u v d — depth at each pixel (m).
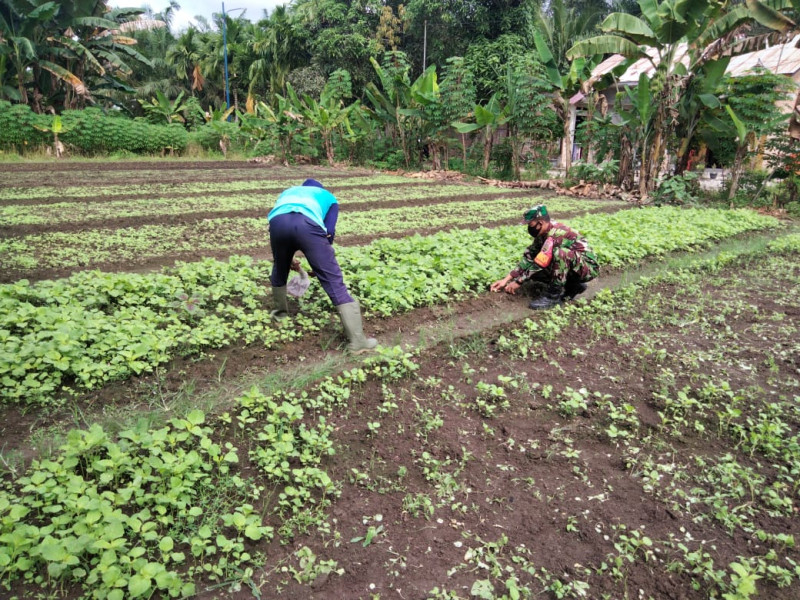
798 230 11.88
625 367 4.94
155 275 6.28
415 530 3.00
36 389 3.90
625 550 2.89
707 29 13.60
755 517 3.16
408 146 23.03
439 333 5.58
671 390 4.52
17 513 2.68
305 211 4.80
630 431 3.96
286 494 3.11
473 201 14.51
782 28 12.37
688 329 5.88
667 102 14.64
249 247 8.69
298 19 31.91
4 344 4.25
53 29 24.77
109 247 8.35
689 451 3.74
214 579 2.63
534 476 3.46
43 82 25.95
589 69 17.44
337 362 4.80
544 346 5.32
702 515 3.16
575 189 16.62
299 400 3.98
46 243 8.41
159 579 2.43
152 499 3.02
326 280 4.88
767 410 4.22
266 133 26.02
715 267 8.16
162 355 4.51
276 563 2.75
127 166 21.11
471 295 6.69
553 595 2.64
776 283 7.67
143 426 3.35
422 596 2.61
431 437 3.79
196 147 27.03
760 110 14.18
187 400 4.06
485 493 3.30
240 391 4.27
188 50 40.88
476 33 27.17
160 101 29.06
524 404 4.25
